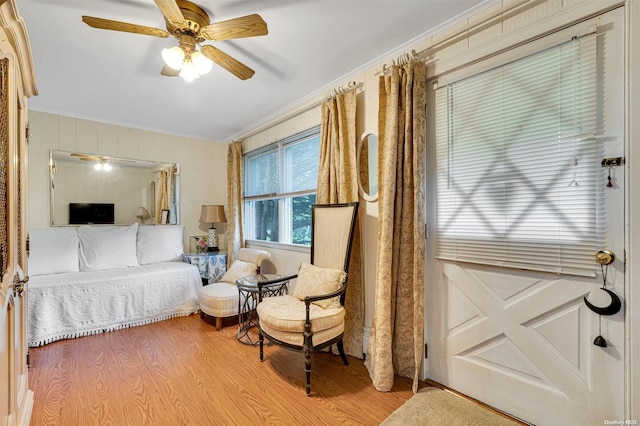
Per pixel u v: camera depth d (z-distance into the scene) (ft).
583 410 4.82
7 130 3.97
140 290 10.32
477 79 6.06
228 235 13.75
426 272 6.88
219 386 6.55
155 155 13.38
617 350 4.52
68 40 6.57
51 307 8.80
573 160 4.90
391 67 6.95
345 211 8.01
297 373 7.15
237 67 6.53
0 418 3.62
